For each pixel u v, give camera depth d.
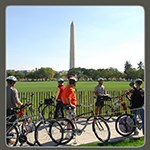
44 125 7.23
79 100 12.48
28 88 26.30
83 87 28.27
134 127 8.26
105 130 7.57
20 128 6.95
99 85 10.84
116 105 10.28
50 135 7.24
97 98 10.48
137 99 7.78
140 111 7.69
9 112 6.80
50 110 10.18
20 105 6.96
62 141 7.27
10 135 6.81
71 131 7.34
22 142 6.91
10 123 6.82
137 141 7.74
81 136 8.17
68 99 7.47
